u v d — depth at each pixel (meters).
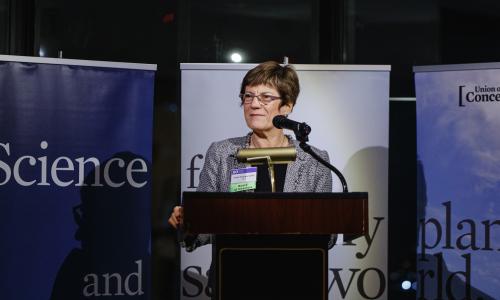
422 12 11.22
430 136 9.35
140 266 9.30
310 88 9.35
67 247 9.12
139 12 11.18
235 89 9.30
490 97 9.13
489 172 9.11
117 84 9.35
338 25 11.07
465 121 9.22
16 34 10.66
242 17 11.29
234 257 5.87
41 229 9.05
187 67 9.30
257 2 11.30
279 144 8.62
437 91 9.33
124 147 9.35
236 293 5.87
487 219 9.11
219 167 8.68
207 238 7.10
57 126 9.16
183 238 6.06
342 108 9.34
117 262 9.25
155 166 11.22
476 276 9.15
